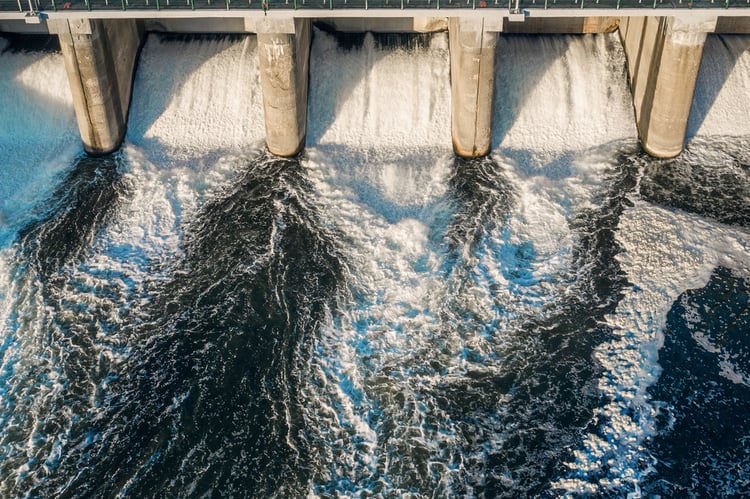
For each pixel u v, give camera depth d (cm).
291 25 4531
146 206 4634
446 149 5050
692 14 4397
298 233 4447
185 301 4075
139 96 5288
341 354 3822
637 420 3509
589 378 3684
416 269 4222
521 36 5431
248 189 4756
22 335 3931
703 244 4269
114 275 4216
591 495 3259
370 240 4391
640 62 5006
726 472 3325
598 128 5103
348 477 3344
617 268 4203
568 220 4497
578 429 3488
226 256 4312
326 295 4097
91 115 4875
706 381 3659
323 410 3591
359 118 5169
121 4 4619
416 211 4606
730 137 5000
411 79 5234
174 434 3494
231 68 5303
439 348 3838
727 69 5172
